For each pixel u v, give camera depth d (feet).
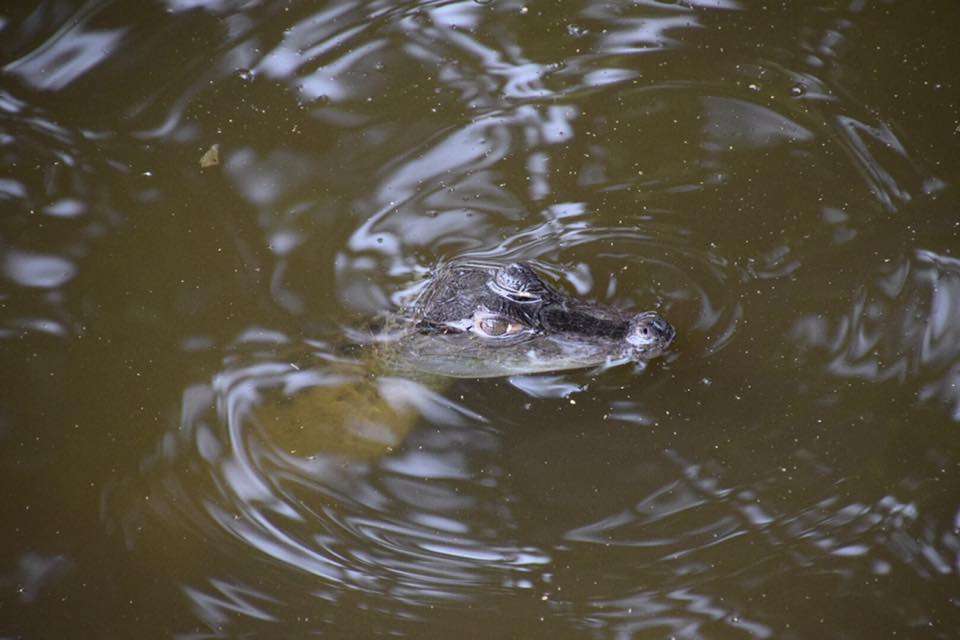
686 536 17.95
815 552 17.52
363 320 22.15
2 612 17.07
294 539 18.29
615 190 24.59
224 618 17.03
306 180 25.20
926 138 25.27
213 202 24.66
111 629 16.89
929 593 16.87
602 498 18.72
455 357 21.57
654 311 21.65
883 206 23.67
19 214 24.23
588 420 20.20
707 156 25.30
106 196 24.79
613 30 29.30
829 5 29.48
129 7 30.25
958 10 28.94
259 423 20.33
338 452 19.88
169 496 19.04
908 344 20.65
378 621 16.96
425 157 25.68
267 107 27.22
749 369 20.51
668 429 19.75
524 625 16.83
